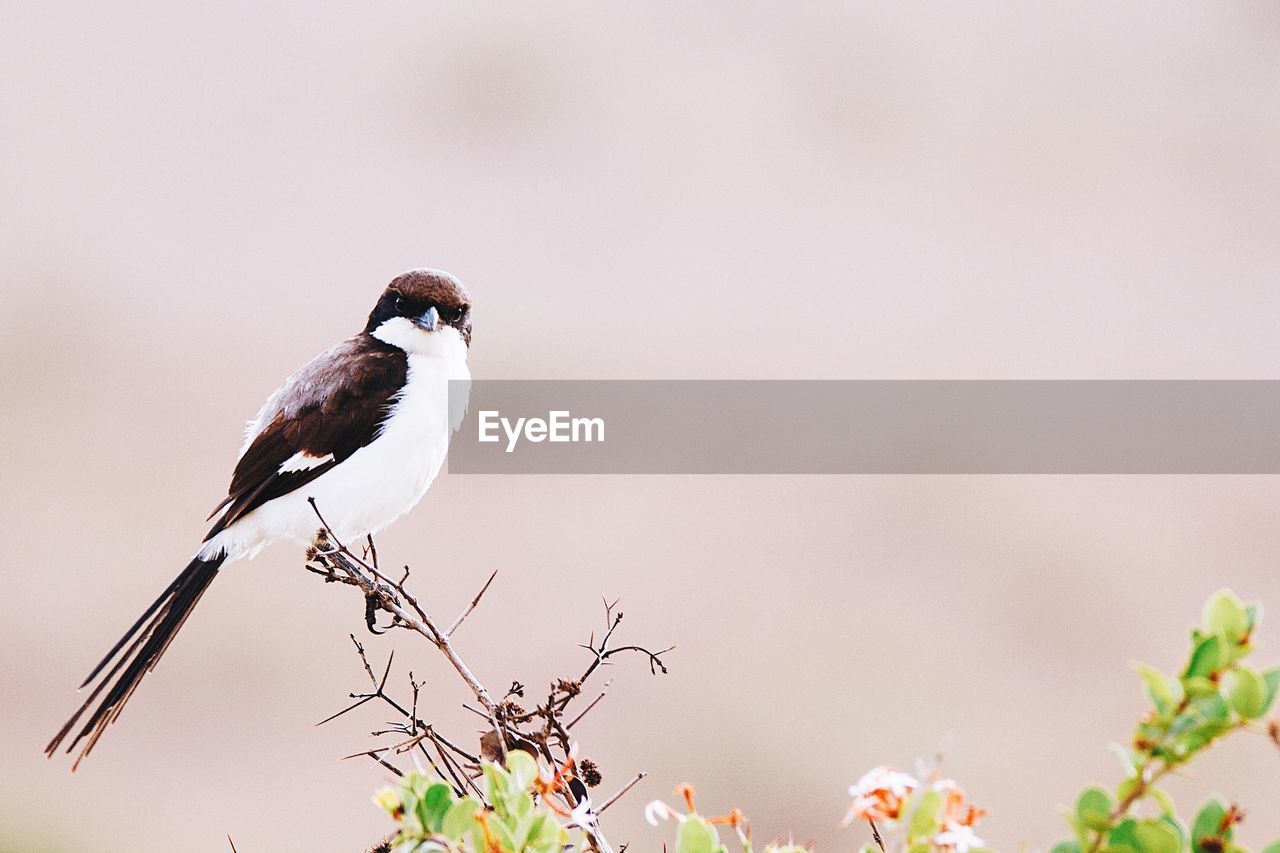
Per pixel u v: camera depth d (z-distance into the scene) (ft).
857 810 8.90
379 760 11.55
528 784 9.98
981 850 8.82
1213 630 8.64
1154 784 8.68
